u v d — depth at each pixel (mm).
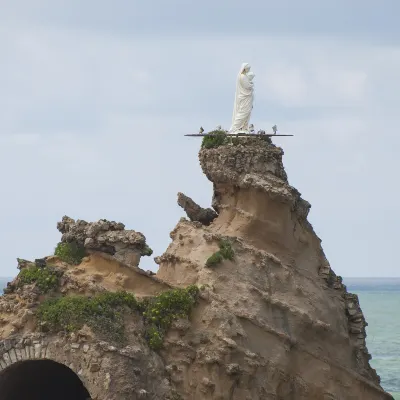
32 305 107375
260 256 116938
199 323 111438
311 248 123000
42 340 105875
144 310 110062
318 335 118000
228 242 116562
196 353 109938
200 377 109500
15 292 109188
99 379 104250
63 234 114312
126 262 112438
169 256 117438
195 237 118062
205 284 113562
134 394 104562
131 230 113562
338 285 124375
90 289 108938
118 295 108562
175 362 109312
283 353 113938
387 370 190500
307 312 117062
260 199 118875
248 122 122562
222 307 112062
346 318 123688
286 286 117500
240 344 111375
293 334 115812
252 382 111688
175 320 110312
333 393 117250
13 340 106062
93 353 104750
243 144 121000
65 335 105688
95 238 112125
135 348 106062
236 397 110562
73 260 112312
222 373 109812
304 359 116375
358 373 120625
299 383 115438
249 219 118875
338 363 118625
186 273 115438
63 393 117688
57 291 109125
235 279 114688
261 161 120000
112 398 103812
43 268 110062
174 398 107812
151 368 107062
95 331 105500
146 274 111875
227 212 120875
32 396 114500
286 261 119625
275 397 113000
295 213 121625
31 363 109250
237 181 119750
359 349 124062
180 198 124500
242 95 122125
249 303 113688
